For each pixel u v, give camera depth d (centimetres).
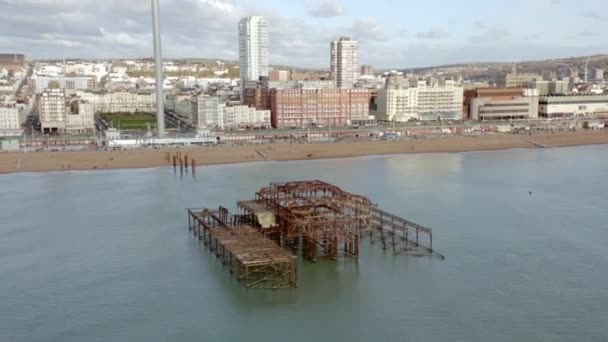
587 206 17438
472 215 16288
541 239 13938
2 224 15738
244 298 10600
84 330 9425
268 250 11469
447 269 11906
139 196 19275
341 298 10525
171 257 12938
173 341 9031
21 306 10350
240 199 18550
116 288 11144
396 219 14238
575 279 11312
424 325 9431
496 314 9794
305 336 9131
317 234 12494
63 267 12319
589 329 9250
